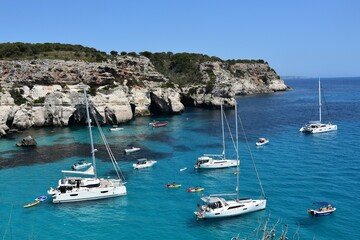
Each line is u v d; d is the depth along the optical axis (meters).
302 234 33.84
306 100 170.88
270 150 68.38
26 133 91.50
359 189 44.88
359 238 32.84
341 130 86.31
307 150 67.12
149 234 35.47
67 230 36.75
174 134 88.50
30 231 36.69
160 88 130.62
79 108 104.12
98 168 58.88
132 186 49.91
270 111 130.00
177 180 52.25
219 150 70.19
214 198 39.66
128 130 95.56
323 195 43.31
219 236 34.53
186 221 38.16
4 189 49.00
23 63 109.12
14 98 100.81
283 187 46.81
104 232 36.12
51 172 56.72
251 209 39.22
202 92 152.62
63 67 111.88
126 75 130.38
